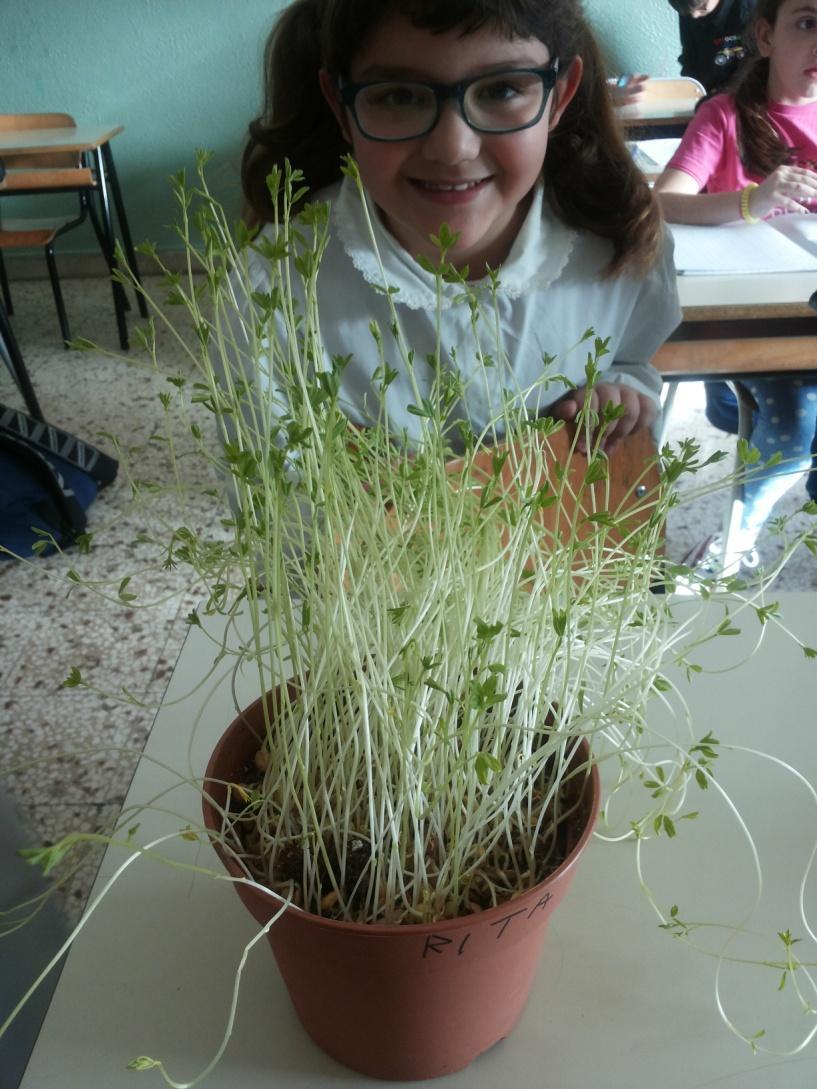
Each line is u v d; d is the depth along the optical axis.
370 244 1.14
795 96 2.10
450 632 0.54
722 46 2.79
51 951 0.71
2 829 0.74
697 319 1.41
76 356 3.37
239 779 0.56
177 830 0.68
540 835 0.53
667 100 2.93
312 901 0.49
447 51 0.91
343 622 0.52
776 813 0.67
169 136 4.09
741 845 0.65
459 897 0.50
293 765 0.50
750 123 2.15
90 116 4.08
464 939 0.43
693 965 0.58
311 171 1.21
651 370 1.38
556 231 1.22
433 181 1.01
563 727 0.53
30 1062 0.54
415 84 0.94
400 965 0.44
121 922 0.62
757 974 0.57
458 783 0.50
